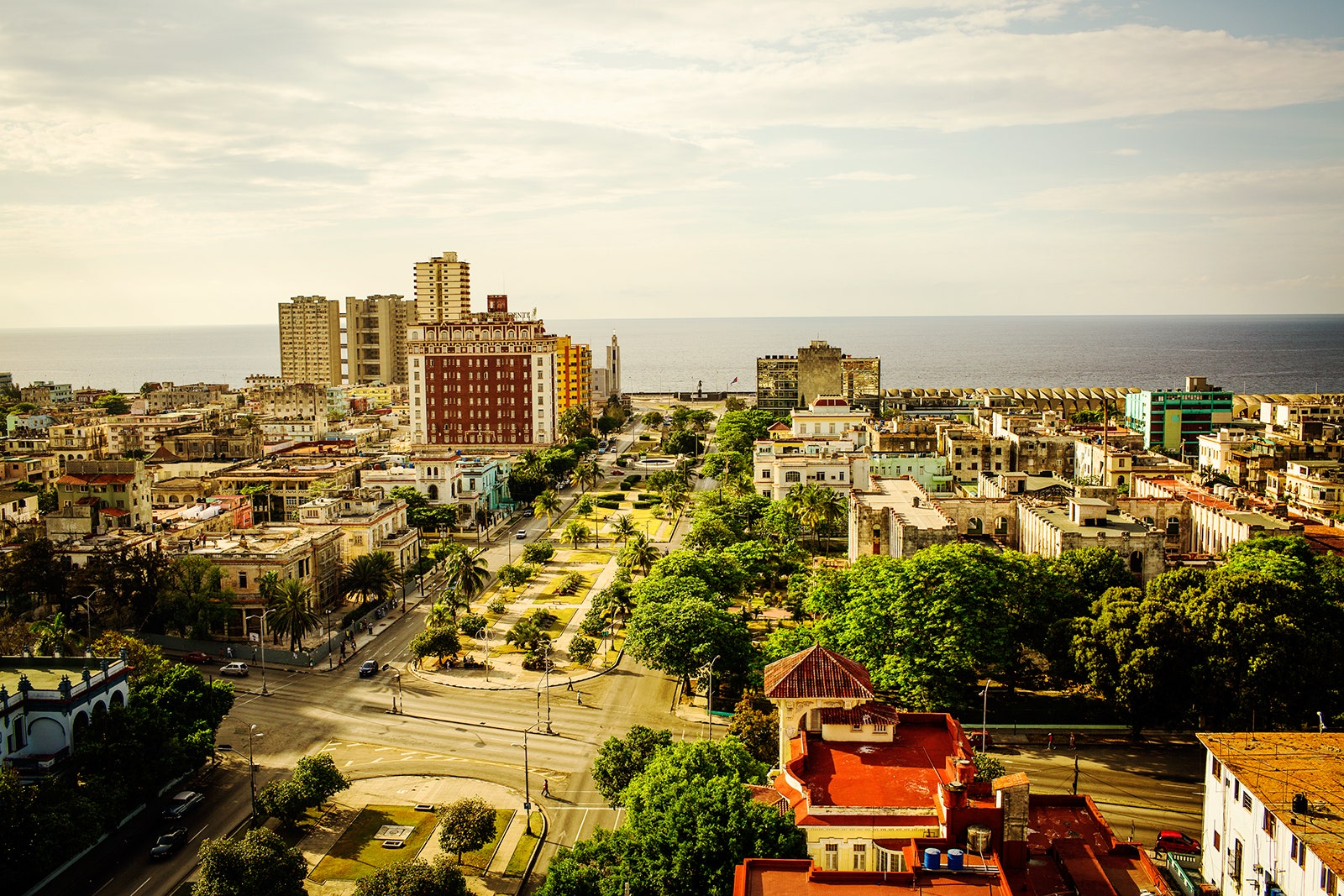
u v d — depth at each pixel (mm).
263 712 129000
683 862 65000
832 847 63875
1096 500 150250
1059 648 121812
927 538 142875
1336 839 68500
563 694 135000
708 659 124188
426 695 134875
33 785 90312
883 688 114062
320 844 95750
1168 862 88812
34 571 149750
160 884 89375
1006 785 57562
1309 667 109562
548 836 97500
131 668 119250
